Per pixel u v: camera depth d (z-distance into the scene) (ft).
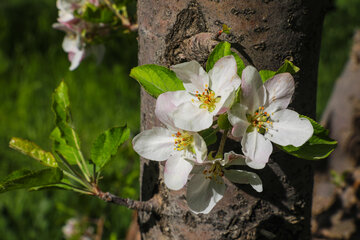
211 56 1.48
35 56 6.09
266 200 1.63
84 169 1.73
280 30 1.55
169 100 1.48
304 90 1.62
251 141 1.45
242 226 1.63
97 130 4.90
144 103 1.69
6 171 4.45
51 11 7.10
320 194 2.89
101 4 1.98
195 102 1.48
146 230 1.72
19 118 5.08
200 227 1.64
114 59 5.97
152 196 1.69
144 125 1.70
